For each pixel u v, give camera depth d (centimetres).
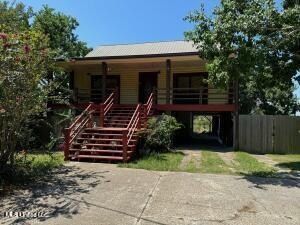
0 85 866
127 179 977
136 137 1424
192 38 1168
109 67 2192
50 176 1002
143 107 1648
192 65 2048
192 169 1134
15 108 908
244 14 1070
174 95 2083
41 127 1516
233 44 1096
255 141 1797
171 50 2123
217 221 657
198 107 1862
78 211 705
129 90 2217
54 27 2742
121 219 662
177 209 721
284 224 647
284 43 1171
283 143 1791
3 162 921
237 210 721
